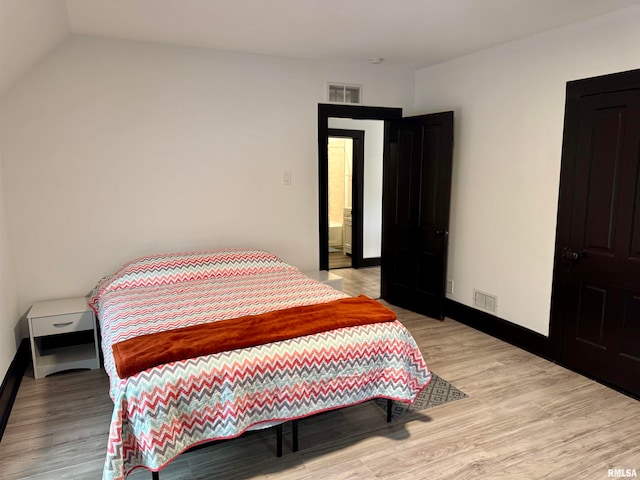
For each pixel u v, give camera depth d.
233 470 2.19
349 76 4.36
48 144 3.34
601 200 2.96
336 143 7.79
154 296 3.00
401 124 4.57
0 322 2.69
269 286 3.26
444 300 4.40
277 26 3.16
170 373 1.94
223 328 2.30
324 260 4.54
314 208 4.40
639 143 2.71
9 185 3.25
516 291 3.69
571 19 3.00
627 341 2.87
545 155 3.35
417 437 2.46
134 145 3.60
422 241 4.48
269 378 2.12
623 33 2.79
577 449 2.34
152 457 1.84
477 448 2.35
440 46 3.70
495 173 3.81
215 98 3.83
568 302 3.24
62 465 2.22
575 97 3.07
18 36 2.54
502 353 3.59
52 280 3.47
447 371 3.26
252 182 4.08
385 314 2.56
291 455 2.31
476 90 3.94
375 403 2.84
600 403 2.80
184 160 3.79
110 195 3.57
